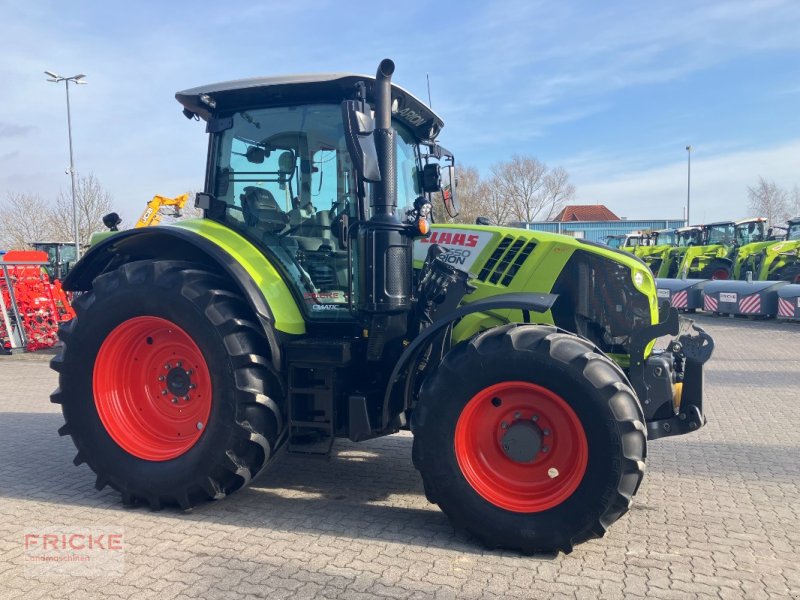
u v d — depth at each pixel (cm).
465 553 334
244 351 371
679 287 1667
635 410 324
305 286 412
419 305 404
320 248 409
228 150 431
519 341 335
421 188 493
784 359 995
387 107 360
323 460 505
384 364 390
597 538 335
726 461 501
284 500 413
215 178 433
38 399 766
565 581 304
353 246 397
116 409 405
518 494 340
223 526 369
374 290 366
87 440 403
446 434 342
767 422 622
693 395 376
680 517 387
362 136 346
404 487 441
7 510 396
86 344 403
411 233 372
